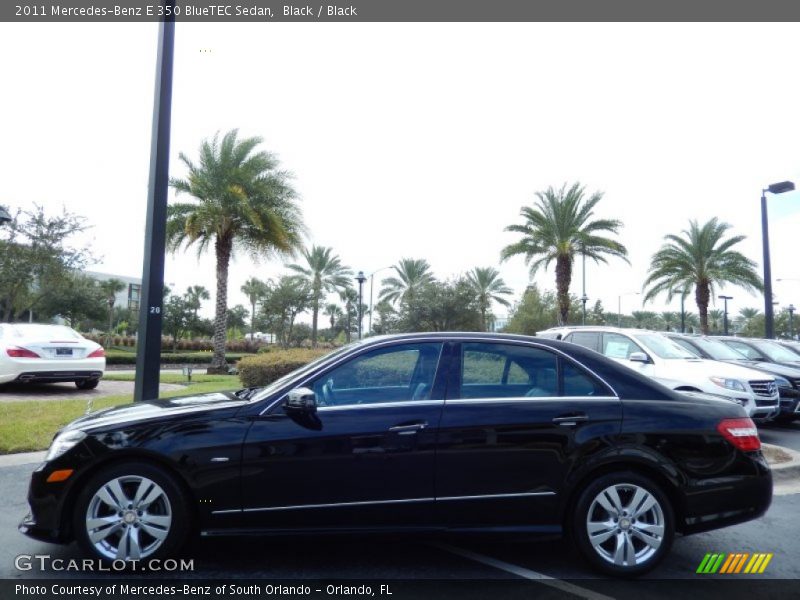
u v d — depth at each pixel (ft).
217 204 71.82
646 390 13.78
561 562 13.84
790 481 22.26
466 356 13.89
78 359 38.81
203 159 72.79
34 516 12.59
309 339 174.40
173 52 25.73
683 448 13.05
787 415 36.35
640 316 236.63
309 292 147.54
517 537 12.91
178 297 146.51
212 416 12.93
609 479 12.92
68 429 13.34
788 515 17.95
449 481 12.78
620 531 12.91
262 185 72.28
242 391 16.46
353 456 12.67
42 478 12.60
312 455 12.64
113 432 12.68
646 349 33.68
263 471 12.57
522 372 13.82
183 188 73.36
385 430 12.78
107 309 149.18
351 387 13.64
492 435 12.87
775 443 31.19
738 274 99.66
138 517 12.58
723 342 46.42
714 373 30.99
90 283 136.26
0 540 14.53
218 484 12.53
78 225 89.61
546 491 12.86
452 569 13.35
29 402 33.27
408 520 12.77
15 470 20.77
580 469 12.85
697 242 102.47
